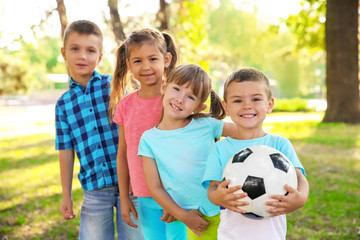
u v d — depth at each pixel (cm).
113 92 262
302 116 1784
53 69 5759
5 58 3772
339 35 1345
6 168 760
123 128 249
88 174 261
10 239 396
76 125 268
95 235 259
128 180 253
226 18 3747
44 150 991
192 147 222
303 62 4597
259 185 178
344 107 1359
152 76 239
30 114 2505
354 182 562
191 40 1017
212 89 247
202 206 221
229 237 200
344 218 423
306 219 425
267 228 193
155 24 822
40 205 507
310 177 595
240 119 201
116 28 690
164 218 227
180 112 219
